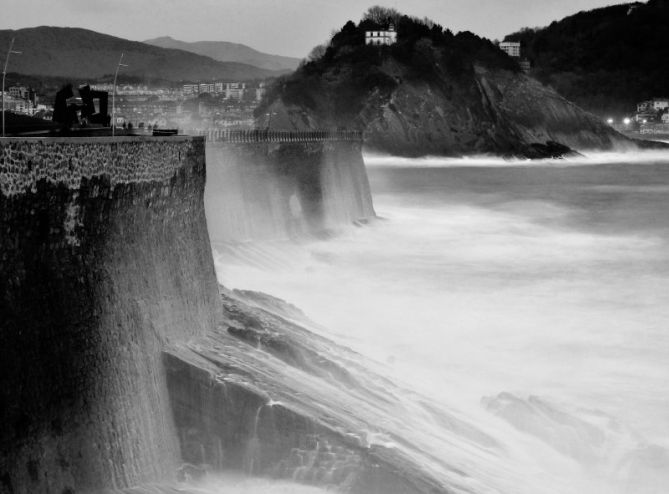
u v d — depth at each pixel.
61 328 27.72
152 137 36.38
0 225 25.03
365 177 131.62
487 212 167.88
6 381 24.92
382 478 32.88
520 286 87.44
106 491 29.00
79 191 29.22
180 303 37.94
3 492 24.44
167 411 33.75
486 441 42.19
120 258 32.19
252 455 33.59
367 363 49.59
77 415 28.08
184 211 39.94
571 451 43.09
